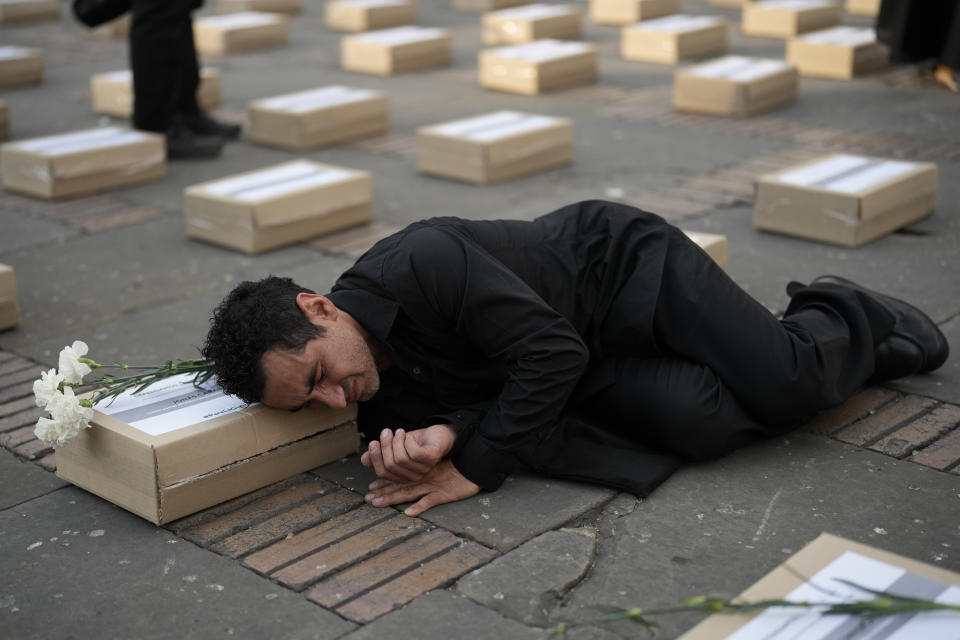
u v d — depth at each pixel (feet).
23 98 26.32
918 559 7.64
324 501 8.70
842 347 9.25
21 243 15.98
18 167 18.38
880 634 6.17
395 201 17.61
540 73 25.00
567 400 9.30
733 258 14.25
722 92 22.25
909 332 10.35
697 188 17.54
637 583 7.49
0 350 12.23
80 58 31.50
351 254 15.20
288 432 8.95
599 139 21.02
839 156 16.39
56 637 7.11
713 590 7.37
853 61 25.09
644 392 8.91
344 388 8.02
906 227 15.29
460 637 6.95
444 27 35.06
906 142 19.62
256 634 7.05
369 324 8.18
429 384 8.70
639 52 28.71
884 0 23.41
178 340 12.30
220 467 8.58
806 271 13.71
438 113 23.61
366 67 28.27
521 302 8.11
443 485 8.56
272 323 7.77
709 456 9.03
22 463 9.56
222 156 20.67
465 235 8.52
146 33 19.70
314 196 15.74
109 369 11.50
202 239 15.88
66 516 8.64
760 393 8.86
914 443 9.36
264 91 26.27
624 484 8.66
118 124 23.35
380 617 7.18
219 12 38.37
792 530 8.07
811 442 9.44
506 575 7.60
